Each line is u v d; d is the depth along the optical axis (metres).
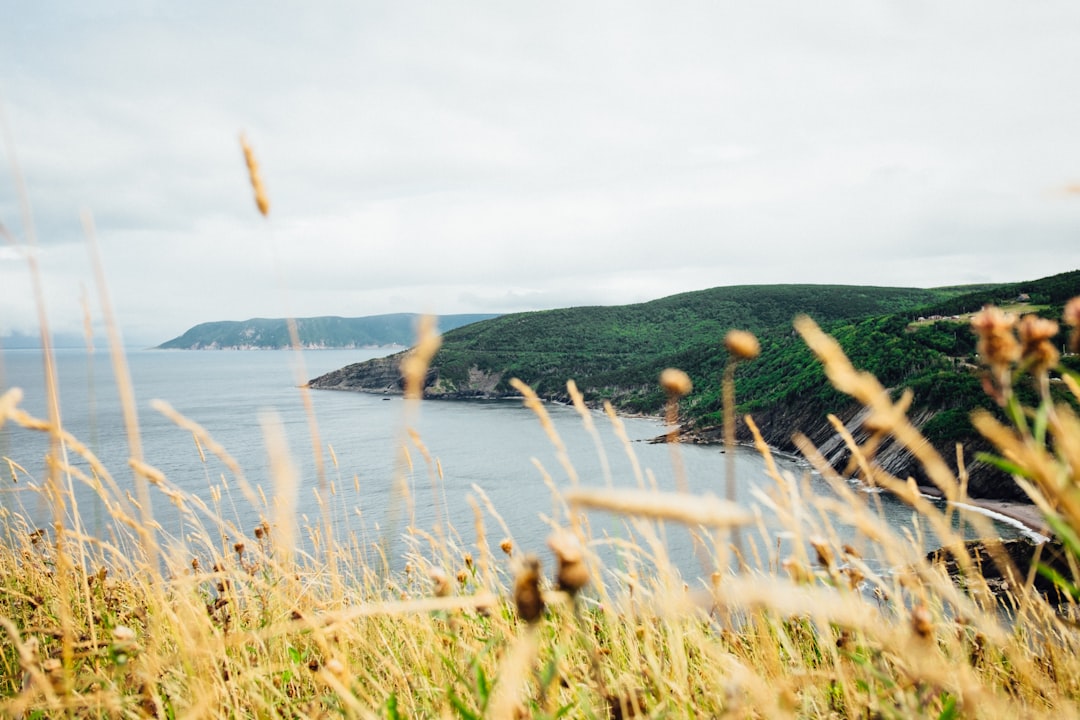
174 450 74.19
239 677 2.36
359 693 2.21
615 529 2.26
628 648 2.39
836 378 1.05
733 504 0.71
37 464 47.19
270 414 1.99
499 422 113.81
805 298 199.62
